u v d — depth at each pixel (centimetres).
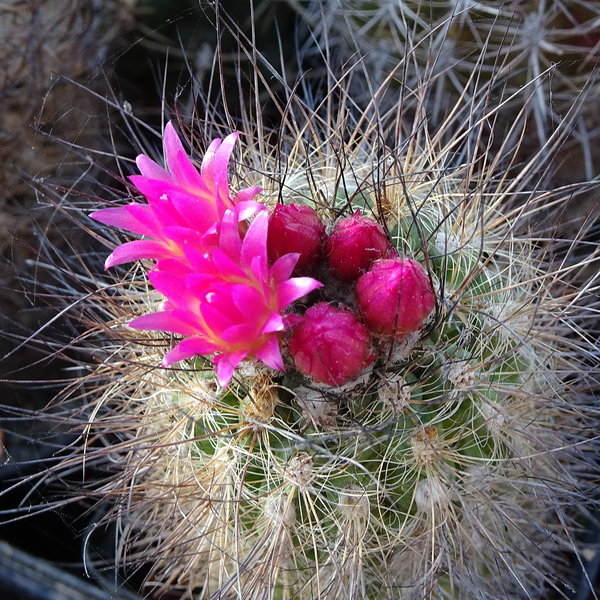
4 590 17
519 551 16
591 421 17
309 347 12
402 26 20
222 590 15
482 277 15
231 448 14
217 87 21
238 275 12
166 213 13
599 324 19
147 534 19
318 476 14
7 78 23
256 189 13
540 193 18
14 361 22
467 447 14
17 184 23
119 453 19
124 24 21
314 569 15
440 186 18
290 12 21
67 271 18
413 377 14
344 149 16
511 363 15
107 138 23
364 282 13
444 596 17
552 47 19
